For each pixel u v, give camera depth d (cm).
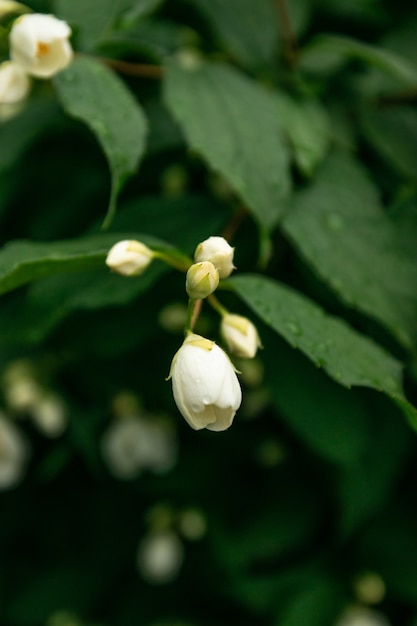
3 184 36
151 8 31
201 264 27
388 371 29
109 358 38
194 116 31
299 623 39
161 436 41
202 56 36
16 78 31
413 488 39
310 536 40
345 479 36
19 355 39
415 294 31
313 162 32
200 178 37
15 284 28
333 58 36
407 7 38
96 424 41
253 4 36
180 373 27
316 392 35
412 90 36
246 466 42
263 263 31
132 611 45
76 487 45
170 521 44
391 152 35
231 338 29
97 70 31
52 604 45
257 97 32
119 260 28
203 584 45
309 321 29
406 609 41
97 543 45
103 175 36
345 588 40
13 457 40
